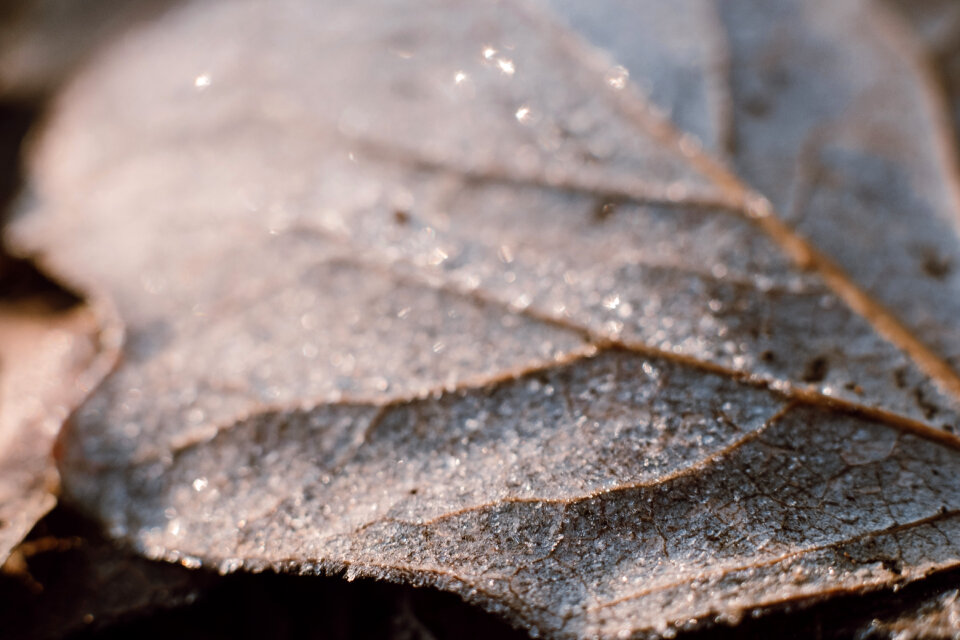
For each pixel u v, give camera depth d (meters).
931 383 0.14
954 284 0.14
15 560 0.14
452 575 0.13
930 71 0.16
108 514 0.14
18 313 0.15
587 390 0.14
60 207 0.16
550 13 0.16
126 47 0.17
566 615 0.13
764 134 0.15
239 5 0.17
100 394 0.14
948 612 0.13
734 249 0.15
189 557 0.14
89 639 0.14
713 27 0.16
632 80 0.16
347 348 0.14
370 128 0.16
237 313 0.15
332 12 0.16
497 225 0.15
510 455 0.14
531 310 0.14
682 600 0.13
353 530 0.14
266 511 0.14
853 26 0.16
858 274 0.14
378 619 0.14
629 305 0.14
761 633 0.13
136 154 0.16
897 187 0.15
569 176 0.15
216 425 0.14
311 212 0.15
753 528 0.13
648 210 0.15
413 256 0.15
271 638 0.14
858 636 0.13
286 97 0.16
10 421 0.14
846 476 0.14
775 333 0.14
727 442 0.14
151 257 0.15
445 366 0.14
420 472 0.14
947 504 0.13
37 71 0.17
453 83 0.16
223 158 0.16
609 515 0.14
